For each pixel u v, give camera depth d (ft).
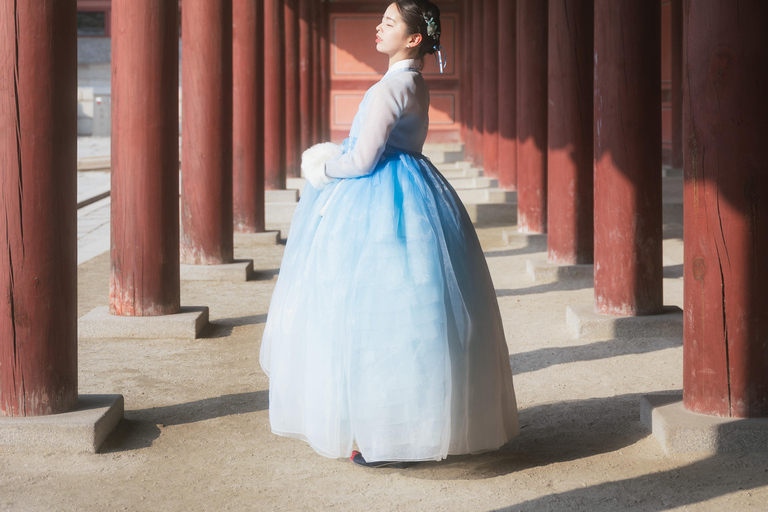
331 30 79.97
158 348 17.25
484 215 42.22
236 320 19.90
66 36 11.27
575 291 23.53
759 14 10.66
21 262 11.12
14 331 11.22
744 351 11.12
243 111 32.01
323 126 78.38
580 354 16.78
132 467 10.66
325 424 9.57
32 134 10.99
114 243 18.21
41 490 9.87
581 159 25.13
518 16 32.65
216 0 23.88
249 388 14.33
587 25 24.52
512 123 45.50
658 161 18.42
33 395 11.34
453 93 82.38
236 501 9.57
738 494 9.54
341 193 10.09
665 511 9.11
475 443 9.73
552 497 9.53
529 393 14.07
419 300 9.35
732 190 10.93
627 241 18.39
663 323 18.02
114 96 17.87
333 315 9.56
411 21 9.97
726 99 10.82
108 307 19.38
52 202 11.23
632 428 11.98
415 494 9.69
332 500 9.56
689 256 11.42
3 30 10.85
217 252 25.30
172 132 18.13
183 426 12.30
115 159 18.07
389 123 9.74
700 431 10.88
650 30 17.90
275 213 41.09
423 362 9.29
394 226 9.60
